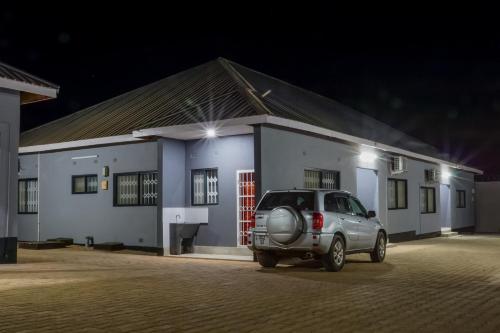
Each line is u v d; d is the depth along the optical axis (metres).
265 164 14.79
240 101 15.80
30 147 20.22
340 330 6.79
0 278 11.21
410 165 24.45
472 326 7.04
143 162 17.80
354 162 19.62
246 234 15.98
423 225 25.66
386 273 12.37
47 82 14.34
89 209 19.14
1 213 13.52
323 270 12.90
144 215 17.73
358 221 13.69
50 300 8.75
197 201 16.98
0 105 13.55
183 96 18.45
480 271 12.75
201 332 6.68
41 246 18.52
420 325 7.08
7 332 6.60
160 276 11.70
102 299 8.86
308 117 16.94
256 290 9.86
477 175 35.00
